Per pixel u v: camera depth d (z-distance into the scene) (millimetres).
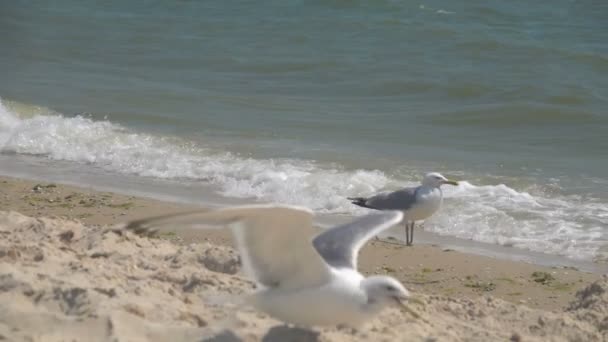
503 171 17281
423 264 12070
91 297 7109
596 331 8195
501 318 8430
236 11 34688
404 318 7770
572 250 12914
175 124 21016
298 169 17109
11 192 15195
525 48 28203
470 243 13273
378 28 31000
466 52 28281
